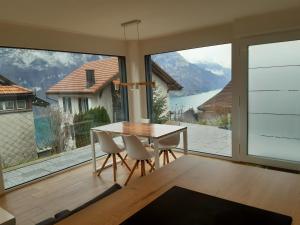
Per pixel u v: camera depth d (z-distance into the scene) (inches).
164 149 158.1
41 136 165.5
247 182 50.2
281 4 124.5
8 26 138.7
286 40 141.6
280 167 154.9
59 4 107.1
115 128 159.9
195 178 53.2
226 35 163.9
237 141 169.2
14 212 119.5
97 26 151.3
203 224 37.6
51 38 158.7
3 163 147.6
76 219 40.4
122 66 212.4
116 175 159.5
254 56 155.5
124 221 39.1
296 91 146.1
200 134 202.1
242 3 119.8
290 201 42.4
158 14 130.9
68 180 154.4
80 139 189.8
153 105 221.1
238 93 163.3
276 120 154.7
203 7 122.6
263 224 36.7
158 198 45.5
